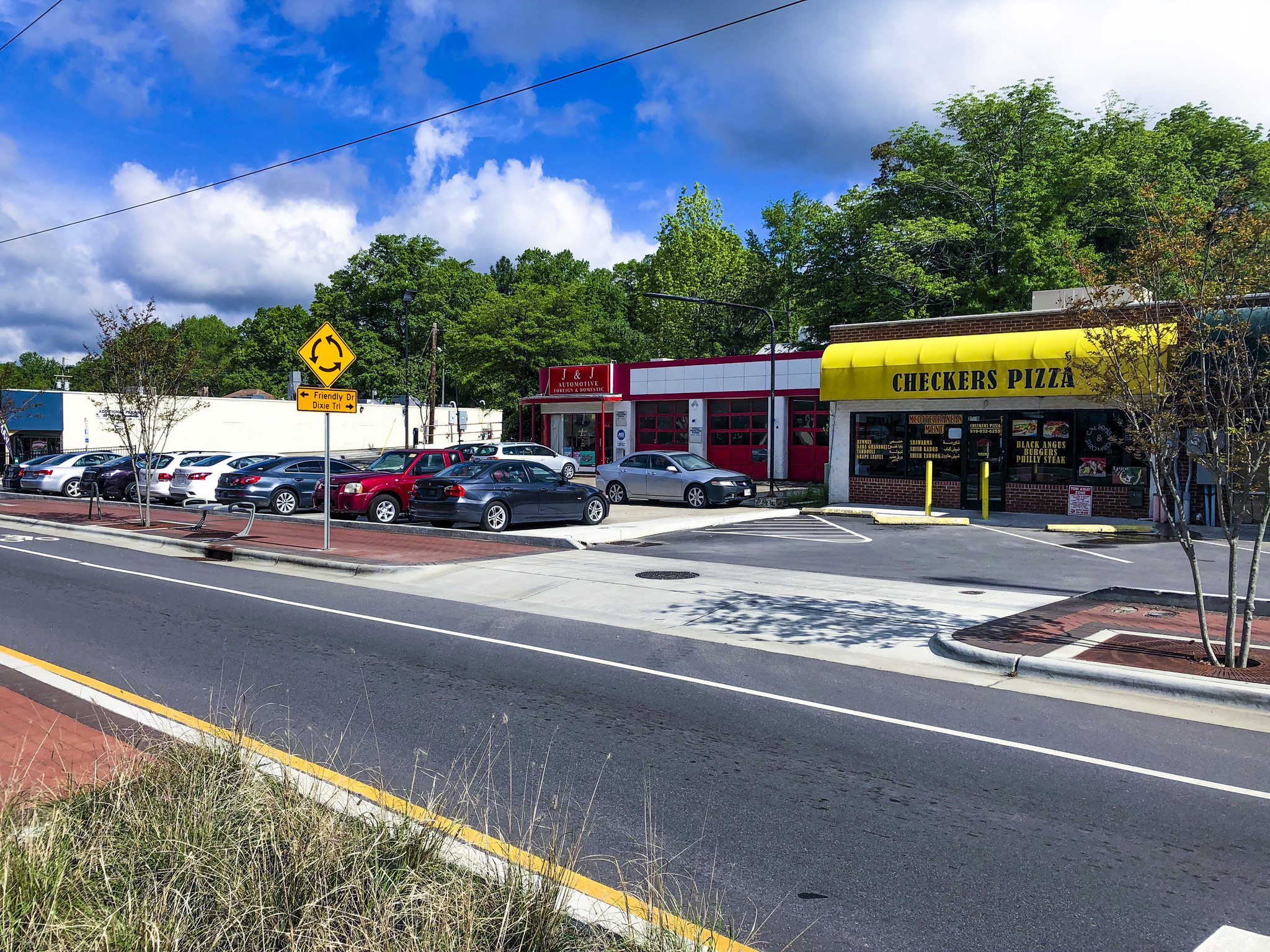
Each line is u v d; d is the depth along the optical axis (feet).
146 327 66.23
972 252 110.83
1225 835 14.76
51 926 9.56
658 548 51.75
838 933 11.62
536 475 61.36
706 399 114.32
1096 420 63.72
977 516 65.41
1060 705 22.12
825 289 121.29
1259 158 110.63
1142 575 41.09
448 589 39.50
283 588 39.55
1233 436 24.04
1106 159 104.42
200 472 82.43
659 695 22.82
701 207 182.80
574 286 170.71
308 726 19.84
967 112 109.09
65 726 18.92
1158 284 25.53
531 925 10.55
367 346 223.30
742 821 15.19
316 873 10.89
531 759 18.08
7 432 122.42
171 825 12.25
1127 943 11.45
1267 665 24.29
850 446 76.28
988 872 13.41
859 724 20.59
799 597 36.14
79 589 38.50
